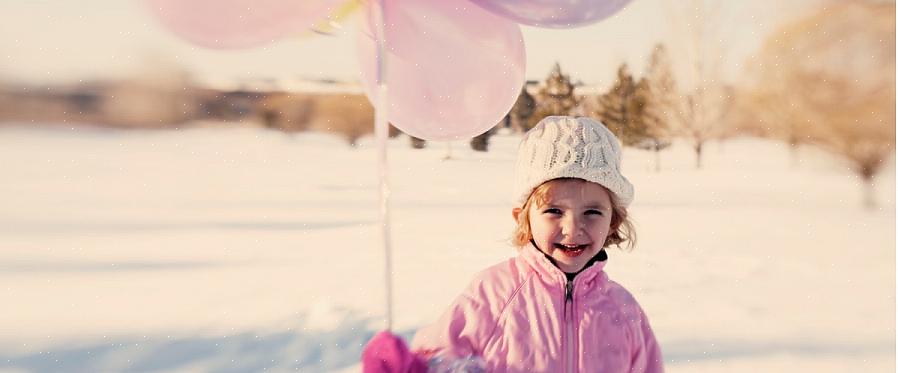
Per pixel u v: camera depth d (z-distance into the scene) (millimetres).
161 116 12633
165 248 4273
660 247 4242
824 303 2959
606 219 1236
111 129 12445
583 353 1199
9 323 2711
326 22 1342
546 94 11625
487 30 1415
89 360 2271
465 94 1455
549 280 1225
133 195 6840
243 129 13055
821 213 5660
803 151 8445
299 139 12625
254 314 2764
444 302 2918
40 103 12062
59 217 5477
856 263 3785
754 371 2180
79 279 3484
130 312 2846
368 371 1048
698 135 10250
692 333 2543
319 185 7594
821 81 7531
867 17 7070
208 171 8953
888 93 6852
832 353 2348
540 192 1226
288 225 5098
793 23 7988
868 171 6914
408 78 1425
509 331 1189
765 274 3506
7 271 3650
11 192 6953
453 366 1097
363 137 12711
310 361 2225
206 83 12875
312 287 3205
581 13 1296
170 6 1197
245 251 4168
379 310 2789
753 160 9445
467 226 5020
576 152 1199
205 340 2451
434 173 8438
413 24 1353
